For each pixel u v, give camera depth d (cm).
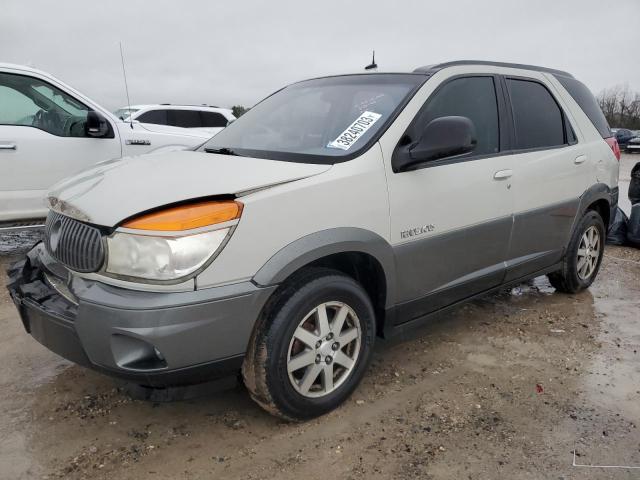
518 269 394
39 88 555
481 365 346
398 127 305
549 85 430
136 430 275
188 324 225
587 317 432
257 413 290
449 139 283
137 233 225
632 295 489
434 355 359
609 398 307
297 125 340
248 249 239
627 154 2767
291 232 253
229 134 374
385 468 246
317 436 270
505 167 364
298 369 268
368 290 312
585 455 255
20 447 260
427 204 312
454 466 248
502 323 416
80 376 328
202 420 284
